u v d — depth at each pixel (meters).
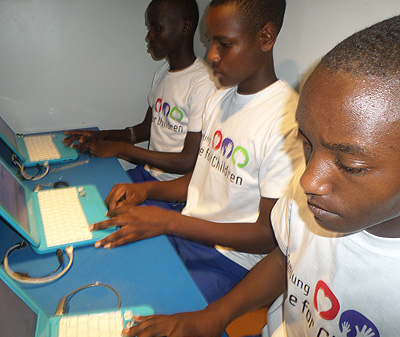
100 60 1.95
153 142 1.83
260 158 1.02
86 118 2.05
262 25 0.95
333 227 0.41
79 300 0.73
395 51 0.33
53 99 1.94
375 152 0.33
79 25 1.84
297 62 1.22
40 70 1.86
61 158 1.43
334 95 0.34
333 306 0.58
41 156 1.44
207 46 1.85
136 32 1.96
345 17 1.00
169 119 1.70
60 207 1.03
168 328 0.65
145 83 2.09
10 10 1.70
